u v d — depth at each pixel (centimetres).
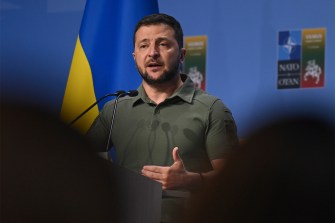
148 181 313
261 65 882
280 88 873
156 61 567
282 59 876
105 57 777
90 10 792
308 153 130
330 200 127
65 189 135
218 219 132
